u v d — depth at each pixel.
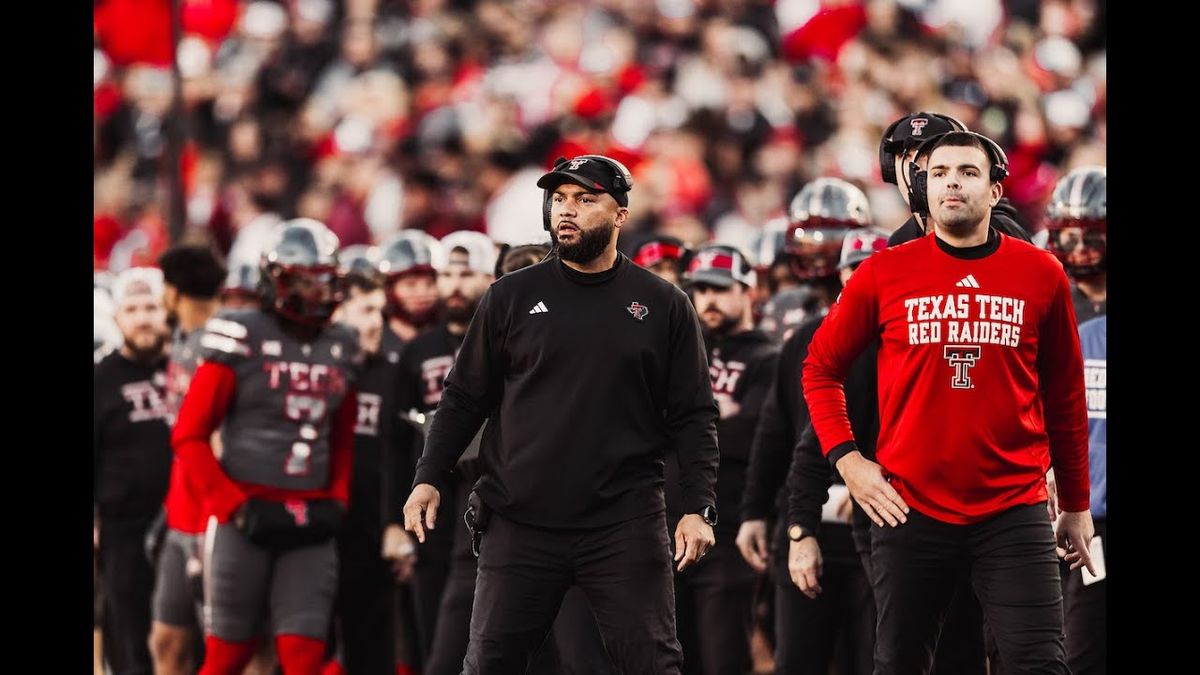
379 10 65.62
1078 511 21.20
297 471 27.11
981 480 20.42
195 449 26.70
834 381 21.52
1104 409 24.33
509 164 61.59
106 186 61.84
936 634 21.09
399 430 30.22
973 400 20.39
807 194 28.50
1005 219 23.17
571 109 63.00
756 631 34.00
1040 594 20.22
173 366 31.55
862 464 20.98
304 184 60.91
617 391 21.33
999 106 59.50
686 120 60.62
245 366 27.14
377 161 60.69
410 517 21.34
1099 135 60.34
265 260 27.30
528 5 66.62
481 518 21.66
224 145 62.75
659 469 21.78
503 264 27.94
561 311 21.39
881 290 20.94
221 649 26.81
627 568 21.23
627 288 21.59
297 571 27.03
